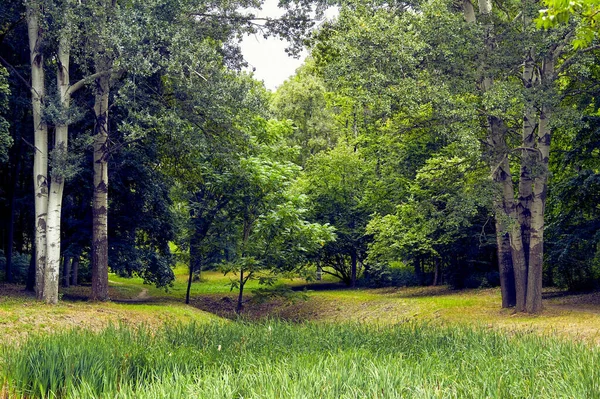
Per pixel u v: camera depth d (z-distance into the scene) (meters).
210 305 34.81
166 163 28.91
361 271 46.53
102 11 20.42
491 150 21.34
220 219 28.81
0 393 7.78
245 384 7.93
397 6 22.27
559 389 7.79
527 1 20.25
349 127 53.72
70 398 7.23
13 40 24.97
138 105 22.70
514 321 19.73
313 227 28.41
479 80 21.28
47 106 20.64
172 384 7.59
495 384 7.92
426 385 7.63
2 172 29.31
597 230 23.31
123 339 11.84
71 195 27.45
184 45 21.62
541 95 19.56
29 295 23.80
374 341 12.86
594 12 10.66
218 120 23.70
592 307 21.75
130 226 28.33
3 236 34.34
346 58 21.17
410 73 21.02
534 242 21.23
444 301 27.50
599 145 23.34
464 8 23.44
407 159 33.94
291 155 32.00
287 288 28.00
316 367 8.77
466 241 32.62
